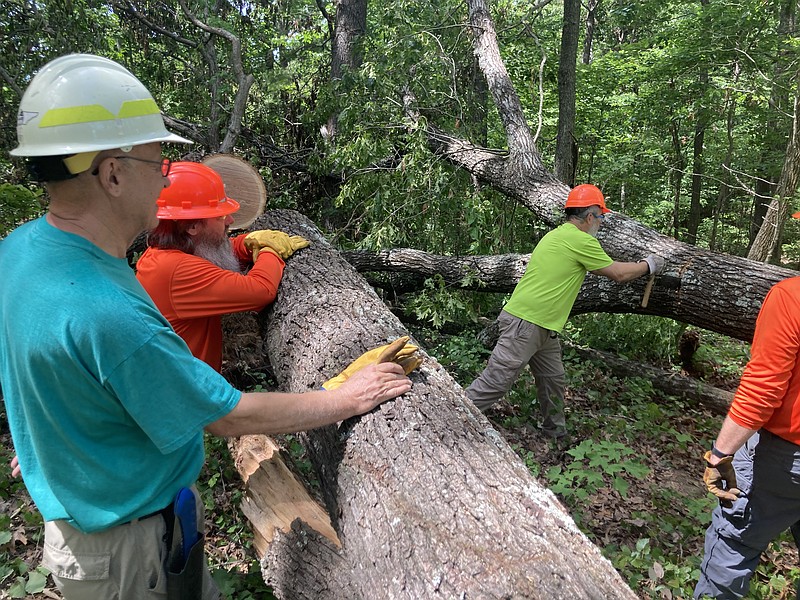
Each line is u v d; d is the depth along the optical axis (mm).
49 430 1319
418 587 1549
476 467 1810
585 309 4840
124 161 1323
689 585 2693
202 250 2607
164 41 7383
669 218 11773
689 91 9586
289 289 3020
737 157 10820
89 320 1215
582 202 3943
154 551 1511
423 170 5750
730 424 2133
